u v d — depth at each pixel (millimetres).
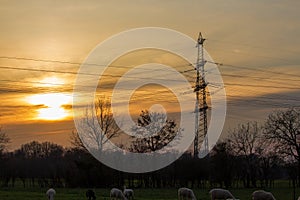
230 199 57031
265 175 113812
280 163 108938
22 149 132875
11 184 124875
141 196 76062
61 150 131500
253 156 114750
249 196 79938
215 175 106688
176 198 71312
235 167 111688
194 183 113625
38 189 94625
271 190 98312
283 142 102562
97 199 64812
